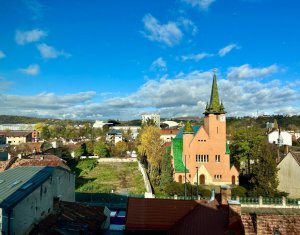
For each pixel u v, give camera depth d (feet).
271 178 187.32
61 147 388.78
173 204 100.27
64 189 129.29
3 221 78.38
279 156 250.57
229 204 68.44
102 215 114.83
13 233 78.28
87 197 184.55
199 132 242.99
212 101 245.04
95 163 374.43
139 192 211.20
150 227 93.61
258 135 248.32
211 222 79.00
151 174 259.80
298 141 452.76
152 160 261.44
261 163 191.42
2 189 89.66
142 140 311.27
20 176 101.50
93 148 451.12
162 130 555.28
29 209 86.69
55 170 116.37
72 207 111.65
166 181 222.07
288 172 209.97
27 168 113.70
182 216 96.94
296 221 66.69
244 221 67.26
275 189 189.06
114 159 405.39
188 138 241.96
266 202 168.86
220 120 243.40
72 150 415.64
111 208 167.32
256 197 179.73
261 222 66.18
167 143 324.60
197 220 86.07
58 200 105.60
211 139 242.37
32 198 88.28
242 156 252.62
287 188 210.79
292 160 205.98
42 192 94.79
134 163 386.11
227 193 91.45
